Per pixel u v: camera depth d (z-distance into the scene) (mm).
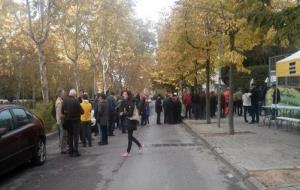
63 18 30188
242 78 49719
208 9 20031
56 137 23094
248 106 28016
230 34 19797
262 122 27656
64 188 10562
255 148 15508
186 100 36750
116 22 43406
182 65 30859
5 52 51688
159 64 45375
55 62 56344
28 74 57594
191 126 26781
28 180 11672
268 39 13695
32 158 13461
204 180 11031
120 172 12398
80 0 36594
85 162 14398
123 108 15883
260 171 11109
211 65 29062
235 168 11969
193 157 14914
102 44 45188
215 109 36438
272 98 24891
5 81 62188
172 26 27141
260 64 51906
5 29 41094
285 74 20375
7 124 11672
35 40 27453
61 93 16922
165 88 59875
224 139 18766
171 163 13711
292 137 18797
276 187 9289
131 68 72125
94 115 22453
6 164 11203
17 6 29766
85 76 62781
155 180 11133
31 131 13086
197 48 25688
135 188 10266
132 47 57469
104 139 19359
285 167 11555
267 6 11250
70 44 41375
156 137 22234
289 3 15141
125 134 24547
